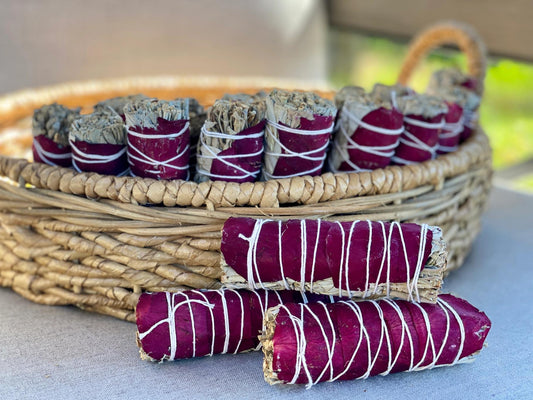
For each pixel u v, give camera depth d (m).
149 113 0.27
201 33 0.74
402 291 0.24
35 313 0.30
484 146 0.36
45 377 0.25
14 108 0.47
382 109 0.29
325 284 0.25
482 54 0.46
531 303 0.33
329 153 0.32
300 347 0.23
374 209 0.28
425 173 0.30
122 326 0.29
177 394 0.24
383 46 0.86
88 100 0.52
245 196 0.26
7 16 0.59
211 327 0.25
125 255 0.27
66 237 0.28
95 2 0.64
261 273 0.25
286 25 0.82
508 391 0.25
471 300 0.33
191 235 0.27
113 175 0.29
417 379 0.25
